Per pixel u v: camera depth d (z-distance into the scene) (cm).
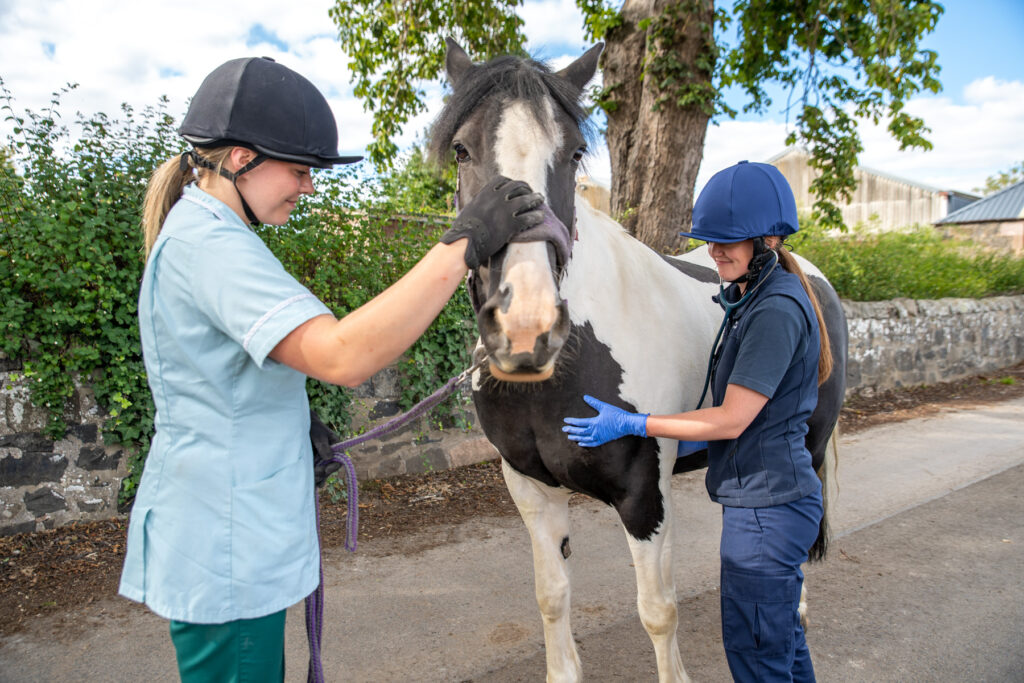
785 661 163
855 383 718
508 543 356
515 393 181
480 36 682
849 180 711
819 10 620
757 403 155
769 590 160
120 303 357
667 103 597
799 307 161
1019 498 416
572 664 213
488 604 290
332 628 272
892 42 573
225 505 108
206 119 111
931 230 1221
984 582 305
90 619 276
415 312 104
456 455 475
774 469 162
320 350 100
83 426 356
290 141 113
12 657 249
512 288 132
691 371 205
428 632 267
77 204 346
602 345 184
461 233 113
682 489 445
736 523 167
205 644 112
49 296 334
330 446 136
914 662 242
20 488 342
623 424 163
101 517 363
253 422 111
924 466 488
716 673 238
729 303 177
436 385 461
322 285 414
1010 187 2083
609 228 215
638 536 190
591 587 306
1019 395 746
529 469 194
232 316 101
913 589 299
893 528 371
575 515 398
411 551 347
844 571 319
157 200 125
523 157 153
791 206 169
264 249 112
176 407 111
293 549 115
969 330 842
